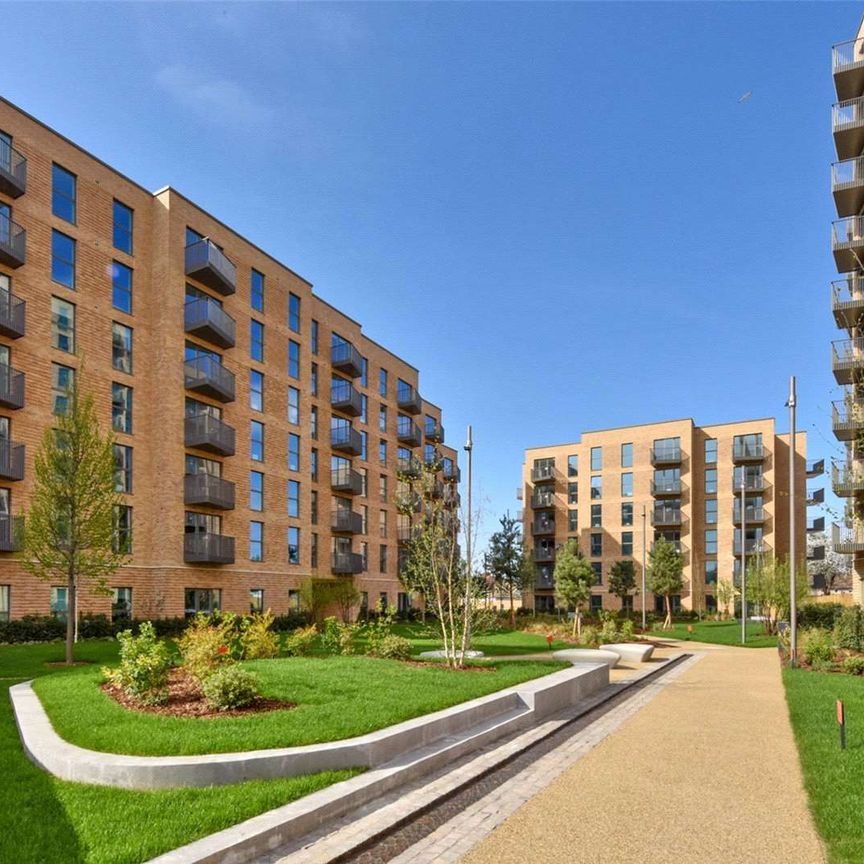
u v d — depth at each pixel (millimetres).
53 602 21375
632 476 55500
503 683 11109
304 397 34781
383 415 45438
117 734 6973
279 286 33156
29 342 21500
